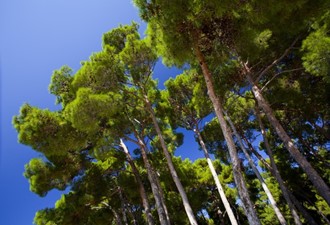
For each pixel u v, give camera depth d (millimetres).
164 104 15227
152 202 18922
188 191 18406
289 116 16234
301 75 11969
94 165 14016
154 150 16156
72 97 12742
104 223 16609
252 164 13070
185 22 7949
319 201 19594
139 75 12031
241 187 6727
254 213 6336
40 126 10547
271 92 12930
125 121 12859
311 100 13500
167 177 15562
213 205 25234
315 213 19969
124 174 14742
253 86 10617
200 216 24906
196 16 7586
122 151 14500
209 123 16969
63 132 10922
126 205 17938
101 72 11039
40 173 12117
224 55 9406
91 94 9953
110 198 17016
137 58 11492
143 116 14445
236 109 16297
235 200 24156
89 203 13602
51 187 12594
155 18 8172
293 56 11703
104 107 9969
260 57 11484
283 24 9508
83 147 12578
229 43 8922
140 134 14922
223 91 12336
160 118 15328
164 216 10469
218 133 16531
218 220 25750
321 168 18375
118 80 11680
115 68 11594
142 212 21188
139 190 14438
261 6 7898
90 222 16391
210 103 13961
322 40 6895
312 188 19000
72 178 13305
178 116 15859
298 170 18891
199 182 20875
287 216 21500
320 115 15055
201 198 19250
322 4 8477
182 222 16922
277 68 12344
